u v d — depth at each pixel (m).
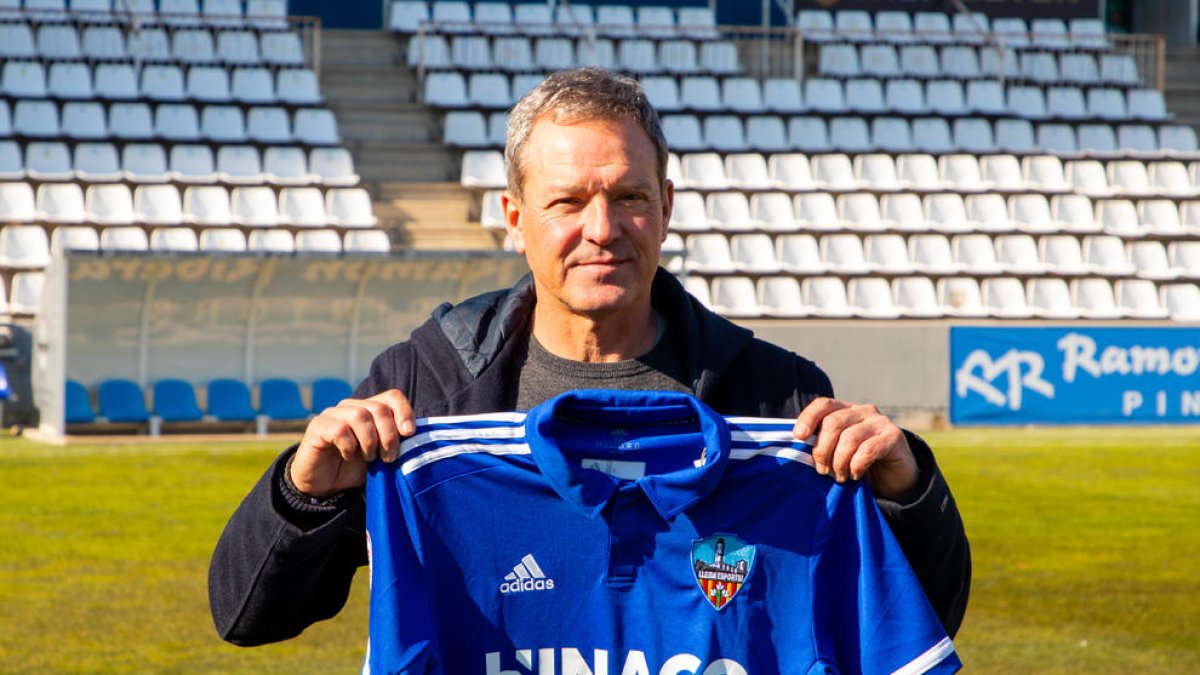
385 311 14.44
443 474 2.27
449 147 18.48
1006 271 17.52
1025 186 18.77
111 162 16.73
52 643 5.69
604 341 2.38
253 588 2.30
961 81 21.12
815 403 2.30
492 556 2.27
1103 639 5.86
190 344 13.92
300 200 16.56
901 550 2.26
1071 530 8.60
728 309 16.28
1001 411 14.86
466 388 2.37
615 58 20.34
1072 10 22.11
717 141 18.98
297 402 13.93
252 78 18.52
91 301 13.46
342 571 2.48
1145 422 15.14
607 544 2.27
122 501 9.23
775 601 2.28
